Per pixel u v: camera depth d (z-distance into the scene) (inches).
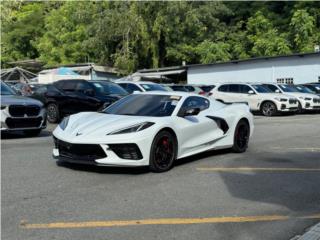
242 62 1473.9
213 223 217.0
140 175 313.4
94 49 1947.6
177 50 1883.6
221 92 1026.1
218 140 388.5
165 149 327.0
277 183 298.7
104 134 310.2
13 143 462.9
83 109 663.1
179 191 273.4
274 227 213.6
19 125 493.0
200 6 1907.0
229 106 411.8
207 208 240.4
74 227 207.2
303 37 1803.6
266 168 346.0
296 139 522.0
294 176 319.9
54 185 282.5
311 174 327.0
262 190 280.2
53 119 701.9
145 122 319.6
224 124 392.2
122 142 305.1
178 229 207.6
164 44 1887.3
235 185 291.1
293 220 224.4
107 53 1900.8
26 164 346.0
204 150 373.1
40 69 2230.6
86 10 1902.1
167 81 1711.4
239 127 412.8
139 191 271.3
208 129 375.2
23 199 250.8
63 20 2108.8
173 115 345.7
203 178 308.7
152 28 1771.7
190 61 1951.3
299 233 206.4
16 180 294.7
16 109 489.7
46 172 318.3
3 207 235.8
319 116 930.7
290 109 964.6
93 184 286.5
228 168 343.3
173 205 244.2
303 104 1008.2
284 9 2086.6
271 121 792.9
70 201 248.1
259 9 2117.4
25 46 2422.5
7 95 527.5
